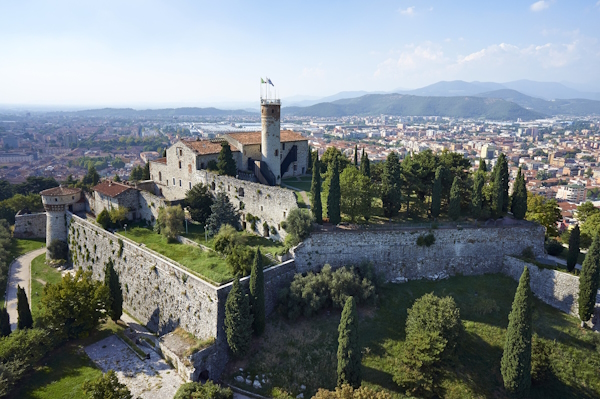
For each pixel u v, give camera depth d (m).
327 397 41.75
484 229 71.81
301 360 54.69
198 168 92.75
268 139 93.25
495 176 77.25
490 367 54.09
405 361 50.91
